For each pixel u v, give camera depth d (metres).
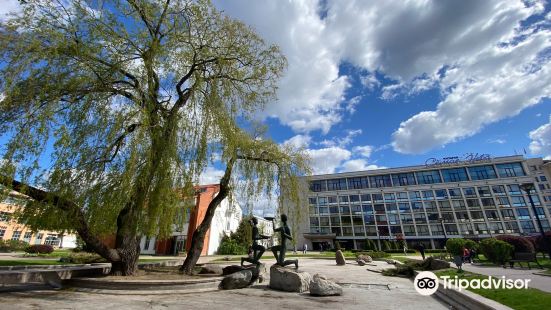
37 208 7.82
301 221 13.15
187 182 9.54
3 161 6.85
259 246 11.35
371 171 63.62
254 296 8.17
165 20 9.83
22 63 7.36
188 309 6.37
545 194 65.44
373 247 48.59
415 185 59.47
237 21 11.19
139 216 9.44
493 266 14.54
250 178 12.56
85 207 8.46
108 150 8.35
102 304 6.62
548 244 15.13
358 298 8.05
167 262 15.31
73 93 8.19
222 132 10.43
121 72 9.06
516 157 54.25
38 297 7.20
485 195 54.12
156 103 9.52
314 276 8.85
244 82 11.46
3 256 23.62
